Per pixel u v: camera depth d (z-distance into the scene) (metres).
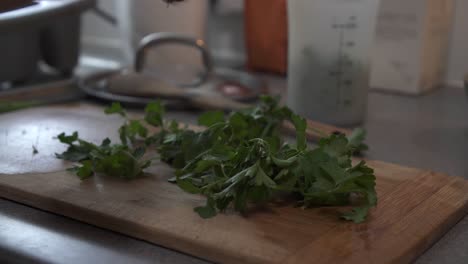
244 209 0.59
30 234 0.56
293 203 0.61
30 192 0.62
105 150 0.70
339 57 0.91
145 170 0.70
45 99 1.06
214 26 1.53
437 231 0.57
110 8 1.70
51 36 1.27
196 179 0.64
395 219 0.58
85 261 0.52
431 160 0.83
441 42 1.19
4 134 0.82
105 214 0.58
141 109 1.01
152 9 1.28
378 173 0.71
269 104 0.78
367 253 0.51
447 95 1.18
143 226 0.55
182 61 1.30
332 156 0.61
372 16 0.91
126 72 1.11
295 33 0.92
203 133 0.69
